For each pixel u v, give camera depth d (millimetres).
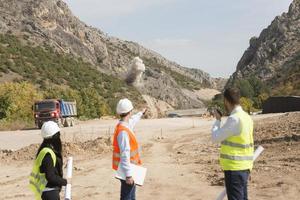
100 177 14742
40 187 6605
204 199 10656
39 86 112562
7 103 60469
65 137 32375
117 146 7164
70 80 130500
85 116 80000
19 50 136000
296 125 23859
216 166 15352
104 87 141500
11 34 154625
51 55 149500
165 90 195375
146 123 46969
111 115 91312
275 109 71562
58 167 6684
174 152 21266
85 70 151125
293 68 174125
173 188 12070
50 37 168125
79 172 15867
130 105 7254
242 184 6520
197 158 18047
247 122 6523
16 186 13992
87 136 32844
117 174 7113
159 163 17219
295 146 17312
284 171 12867
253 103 111062
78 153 21062
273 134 21672
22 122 55250
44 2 183500
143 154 21188
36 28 167125
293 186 10992
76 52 183250
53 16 184125
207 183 12422
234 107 6578
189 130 36406
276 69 195875
